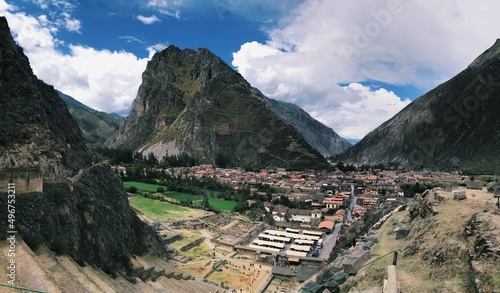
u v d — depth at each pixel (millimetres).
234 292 94562
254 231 158875
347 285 47688
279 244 137625
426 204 59312
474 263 34562
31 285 48281
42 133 83188
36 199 68188
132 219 109250
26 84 87750
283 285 102312
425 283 38344
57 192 75125
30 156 76062
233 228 165125
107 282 67375
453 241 41406
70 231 73500
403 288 38406
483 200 52094
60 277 55156
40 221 66375
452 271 37500
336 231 159625
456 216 47906
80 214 79812
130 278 82438
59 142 87750
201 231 159625
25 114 81188
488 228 37406
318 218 174500
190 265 116000
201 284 97125
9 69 86312
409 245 49875
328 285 49188
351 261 50500
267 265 120500
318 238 146250
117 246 88062
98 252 79250
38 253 60500
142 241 107875
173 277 97812
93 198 87000
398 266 44781
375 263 48719
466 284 34531
